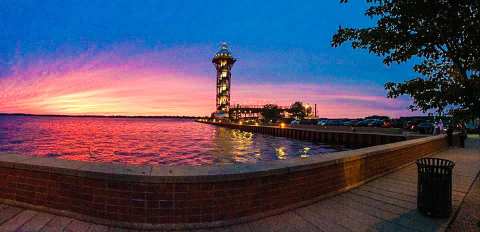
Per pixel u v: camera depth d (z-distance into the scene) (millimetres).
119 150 37406
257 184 5062
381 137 34281
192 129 112312
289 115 162000
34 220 4656
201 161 27875
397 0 3863
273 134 68688
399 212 5516
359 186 7410
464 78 3973
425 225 4918
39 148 38438
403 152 11008
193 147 42406
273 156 32156
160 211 4512
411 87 4348
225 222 4695
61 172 4848
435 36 3887
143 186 4516
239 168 5152
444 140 19297
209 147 42656
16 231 4305
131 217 4535
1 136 58250
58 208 4902
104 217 4625
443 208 5211
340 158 6695
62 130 85375
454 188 7625
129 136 66188
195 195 4594
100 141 51250
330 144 45094
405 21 3941
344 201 6117
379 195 6598
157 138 61125
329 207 5719
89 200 4707
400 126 46500
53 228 4414
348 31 4434
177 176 4508
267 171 5129
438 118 4297
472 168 10906
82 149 38000
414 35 4023
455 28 3689
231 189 4801
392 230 4691
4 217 4738
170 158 29891
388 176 8836
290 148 41344
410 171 9820
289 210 5445
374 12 4168
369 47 4336
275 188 5305
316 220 5039
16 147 39250
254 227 4695
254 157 31156
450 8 3596
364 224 4914
